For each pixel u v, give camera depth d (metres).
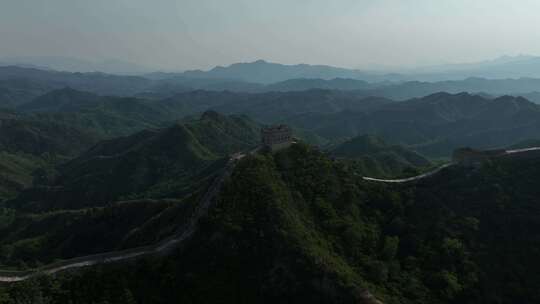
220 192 108.44
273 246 92.12
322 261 88.06
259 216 99.12
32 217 191.25
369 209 122.00
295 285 86.38
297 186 118.38
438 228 114.94
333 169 132.25
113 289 88.50
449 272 101.56
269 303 85.44
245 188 106.69
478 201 123.62
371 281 93.44
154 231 116.50
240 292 87.19
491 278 100.81
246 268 90.94
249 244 93.94
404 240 112.38
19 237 170.62
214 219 99.62
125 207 148.25
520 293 96.38
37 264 122.88
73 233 147.38
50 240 150.00
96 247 137.50
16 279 92.06
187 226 104.81
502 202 120.94
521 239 109.88
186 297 86.94
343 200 119.50
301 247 90.00
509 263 104.25
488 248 109.19
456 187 131.25
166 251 98.12
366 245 106.06
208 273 90.62
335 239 103.50
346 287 83.69
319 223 107.88
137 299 87.31
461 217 119.06
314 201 114.94
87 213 161.75
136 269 93.75
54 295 86.75
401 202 126.62
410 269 102.44
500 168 134.00
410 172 153.00
